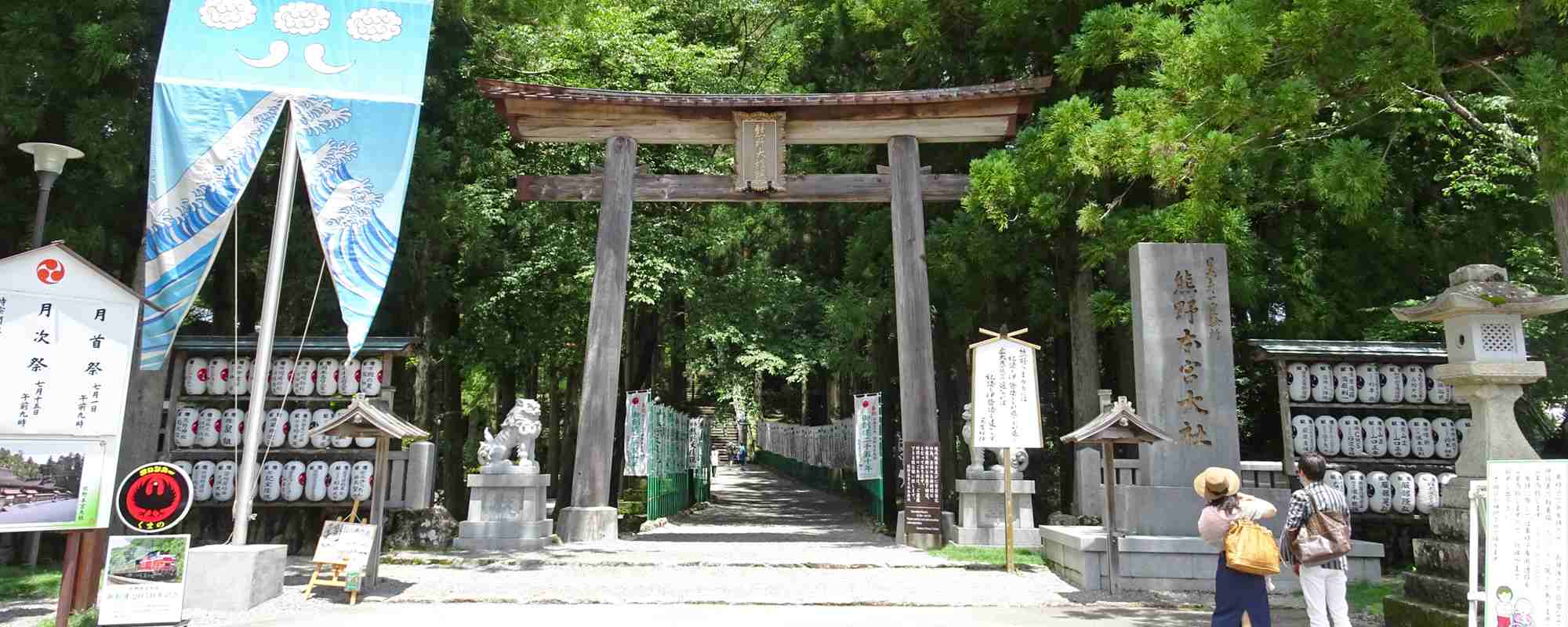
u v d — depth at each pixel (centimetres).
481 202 1451
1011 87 1320
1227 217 1018
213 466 1116
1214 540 580
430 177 1330
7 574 926
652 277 1644
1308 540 591
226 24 870
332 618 728
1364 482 1084
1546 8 685
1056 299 1468
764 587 892
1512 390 722
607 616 748
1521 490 543
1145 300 973
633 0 1962
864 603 817
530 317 1662
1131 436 878
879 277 1723
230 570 765
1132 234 1084
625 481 2556
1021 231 1429
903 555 1107
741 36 2200
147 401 1086
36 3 987
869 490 1911
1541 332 1188
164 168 831
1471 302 710
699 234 1816
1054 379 1775
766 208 2123
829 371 2469
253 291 1398
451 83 1473
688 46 1922
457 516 1741
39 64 968
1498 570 544
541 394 2839
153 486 648
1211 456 939
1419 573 722
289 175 860
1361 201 723
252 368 1145
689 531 1526
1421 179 1346
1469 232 1295
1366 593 877
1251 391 1544
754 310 1936
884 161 1745
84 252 1039
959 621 741
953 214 1673
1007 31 1330
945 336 1791
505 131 1563
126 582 674
